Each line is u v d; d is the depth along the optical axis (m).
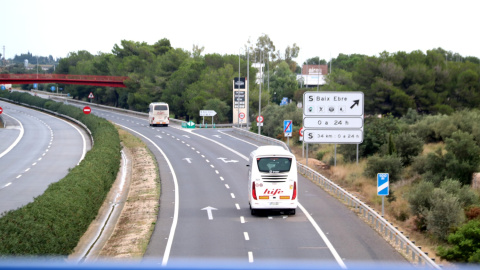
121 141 65.31
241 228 26.02
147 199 34.00
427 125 58.44
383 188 28.38
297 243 23.03
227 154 56.75
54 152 59.59
